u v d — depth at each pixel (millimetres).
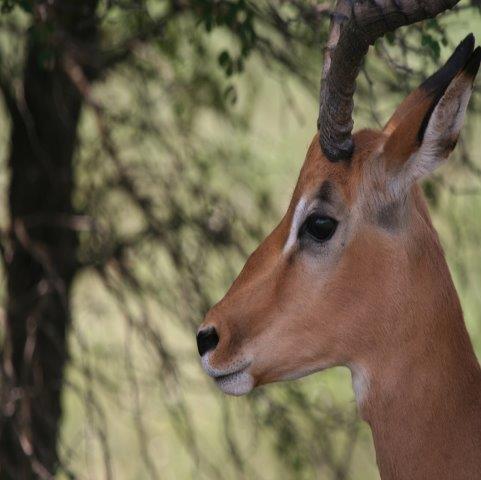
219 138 12906
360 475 14523
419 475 7109
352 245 7102
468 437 7090
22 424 10969
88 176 12430
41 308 11297
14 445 11750
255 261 7336
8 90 12375
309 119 15062
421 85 7297
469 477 7059
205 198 11914
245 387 7258
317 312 7145
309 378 12391
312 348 7176
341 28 7117
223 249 11852
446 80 6836
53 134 12328
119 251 11891
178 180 12094
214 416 15953
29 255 12188
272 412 11727
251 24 9492
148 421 15406
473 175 11078
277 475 14500
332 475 11891
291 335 7184
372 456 14477
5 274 12273
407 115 6969
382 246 7082
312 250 7156
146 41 11773
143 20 11586
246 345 7215
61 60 11398
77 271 12258
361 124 11148
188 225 11852
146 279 12484
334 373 12758
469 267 12695
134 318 12211
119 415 14711
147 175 12211
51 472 11727
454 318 7172
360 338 7145
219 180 12570
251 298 7242
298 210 7195
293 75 11422
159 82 12445
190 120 12547
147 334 11508
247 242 12109
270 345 7195
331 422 12180
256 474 12258
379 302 7098
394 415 7129
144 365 13781
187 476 15234
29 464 11609
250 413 12195
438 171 10773
